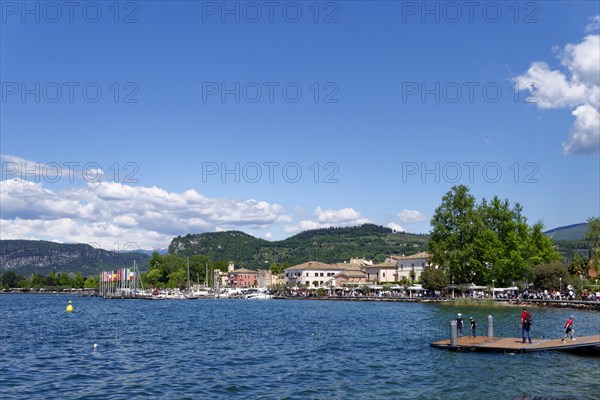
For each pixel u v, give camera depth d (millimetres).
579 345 48656
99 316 110188
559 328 72000
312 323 85500
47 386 37906
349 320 90625
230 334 69750
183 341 62469
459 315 59469
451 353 50562
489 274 137625
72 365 46031
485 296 140000
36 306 161375
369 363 46500
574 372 41438
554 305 115750
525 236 142625
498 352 50094
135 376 41281
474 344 52250
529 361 45969
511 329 70938
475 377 40094
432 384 38188
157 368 44562
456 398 34312
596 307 106500
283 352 53188
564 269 133375
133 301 197000
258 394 35688
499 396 34656
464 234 141500
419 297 153125
